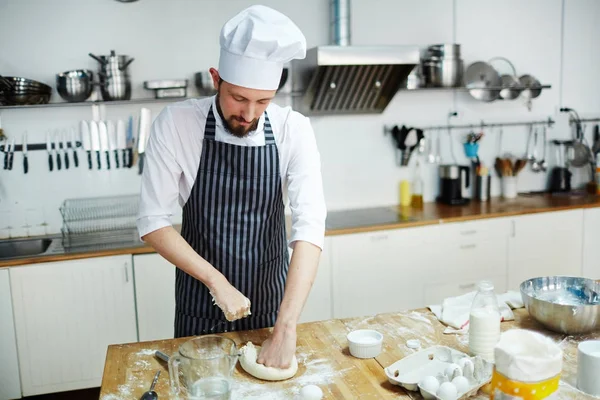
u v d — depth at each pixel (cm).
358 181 398
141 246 312
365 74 350
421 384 142
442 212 374
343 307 342
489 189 413
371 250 342
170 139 183
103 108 349
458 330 182
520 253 377
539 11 425
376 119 395
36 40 336
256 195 192
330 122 386
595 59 445
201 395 135
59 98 343
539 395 119
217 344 151
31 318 300
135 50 350
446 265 360
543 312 174
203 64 361
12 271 294
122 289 309
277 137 191
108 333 311
